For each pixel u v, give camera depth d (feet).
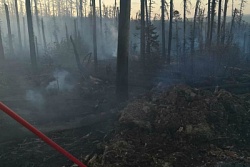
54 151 19.61
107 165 14.83
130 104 23.02
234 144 17.72
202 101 21.09
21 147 20.31
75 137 22.25
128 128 20.11
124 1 29.58
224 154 15.96
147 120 20.44
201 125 18.12
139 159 15.47
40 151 19.62
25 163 17.75
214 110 20.31
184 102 21.35
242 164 14.44
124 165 14.89
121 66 31.09
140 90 38.55
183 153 16.07
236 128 19.76
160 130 18.97
